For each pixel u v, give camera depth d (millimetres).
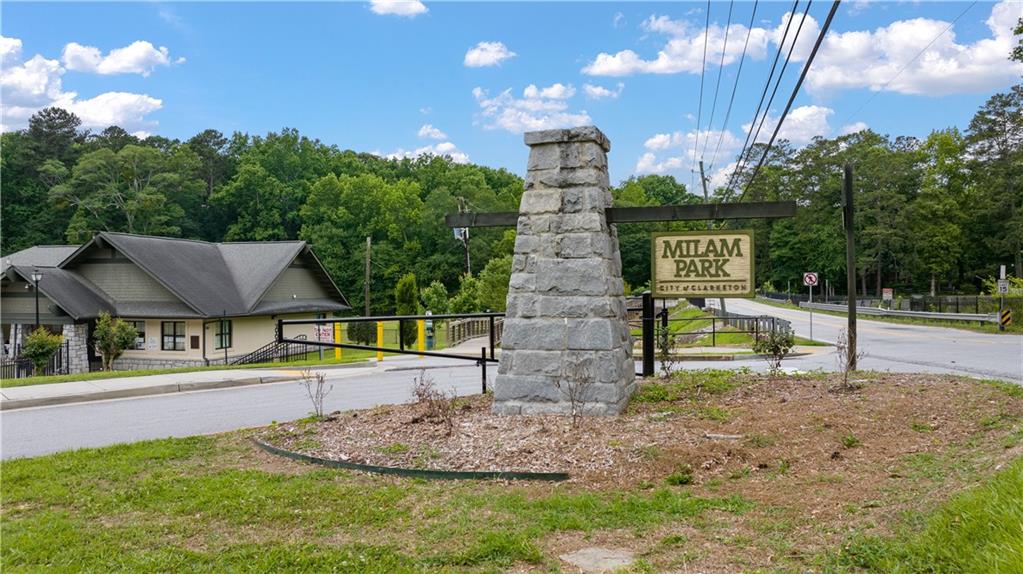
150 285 28188
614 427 6477
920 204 60094
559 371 7328
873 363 15641
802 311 50781
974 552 3279
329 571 3932
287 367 18938
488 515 4711
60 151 72938
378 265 68000
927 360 16266
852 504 4457
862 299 50812
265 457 6609
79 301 27078
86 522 4961
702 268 7965
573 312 7340
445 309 38219
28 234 65312
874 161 62656
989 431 5871
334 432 7168
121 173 69125
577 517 4574
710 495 4891
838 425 6160
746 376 8789
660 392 7809
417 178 93312
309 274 34375
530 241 7574
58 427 9617
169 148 84438
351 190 71750
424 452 6164
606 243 7562
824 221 69562
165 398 12641
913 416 6434
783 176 74438
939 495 4301
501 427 6734
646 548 4074
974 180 60438
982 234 59688
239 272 31453
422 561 4023
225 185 81750
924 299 39625
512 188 87438
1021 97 54938
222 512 4992
